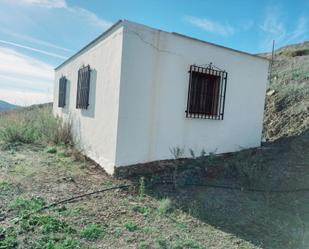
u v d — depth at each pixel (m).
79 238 2.85
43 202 3.65
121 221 3.32
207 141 6.17
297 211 3.93
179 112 5.66
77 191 4.17
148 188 4.48
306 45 20.16
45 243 2.69
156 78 5.31
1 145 6.99
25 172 4.88
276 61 15.16
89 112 6.54
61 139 7.61
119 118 4.96
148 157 5.35
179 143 5.73
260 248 2.94
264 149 6.71
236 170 5.41
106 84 5.59
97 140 5.90
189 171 5.07
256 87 7.03
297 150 6.24
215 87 6.23
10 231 2.85
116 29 5.17
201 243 2.96
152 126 5.34
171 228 3.25
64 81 9.33
